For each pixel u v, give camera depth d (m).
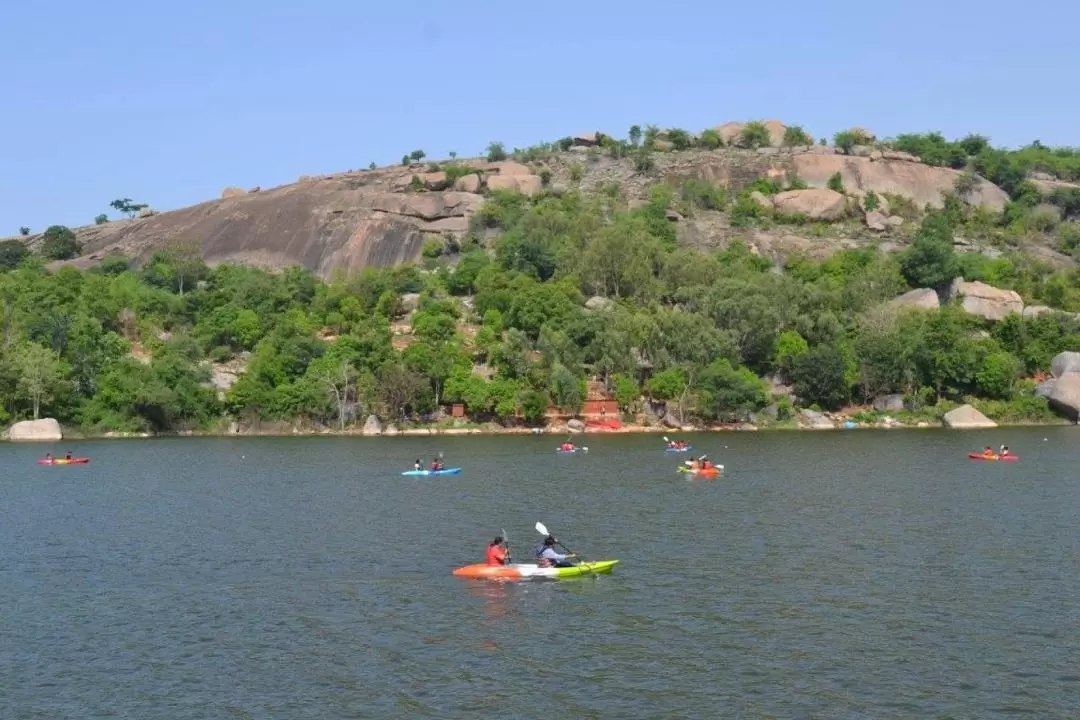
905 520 61.59
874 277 178.75
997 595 42.88
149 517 65.81
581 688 32.47
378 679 33.53
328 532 59.53
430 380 142.88
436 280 185.88
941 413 147.75
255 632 38.78
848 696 31.62
